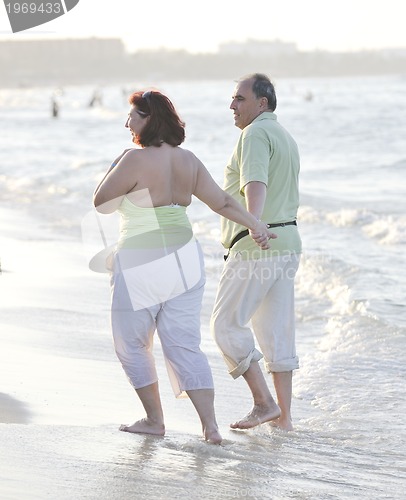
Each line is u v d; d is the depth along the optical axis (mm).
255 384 8289
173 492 6215
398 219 23219
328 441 8055
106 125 92625
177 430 8008
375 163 43312
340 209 26594
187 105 144500
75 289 14930
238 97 8398
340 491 6562
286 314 8414
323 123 81500
